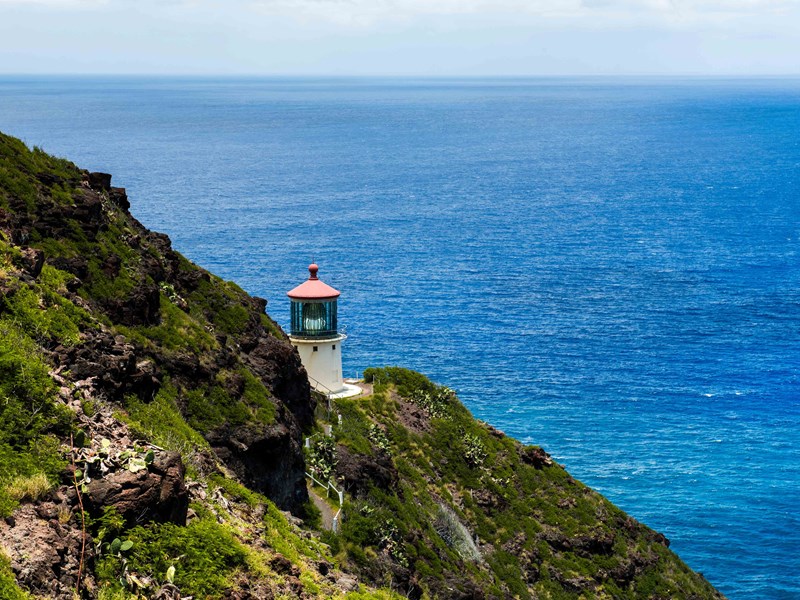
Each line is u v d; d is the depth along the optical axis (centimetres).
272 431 4219
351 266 18088
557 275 17888
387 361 12375
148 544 2361
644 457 9531
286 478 4306
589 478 9069
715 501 8644
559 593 5659
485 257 19375
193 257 18238
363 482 5016
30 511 2223
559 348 13188
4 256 3478
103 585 2198
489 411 10725
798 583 7475
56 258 4072
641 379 11925
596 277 17762
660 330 14238
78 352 3197
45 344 3112
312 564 3136
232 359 4559
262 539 2955
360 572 4097
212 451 3734
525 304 15625
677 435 10112
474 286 16812
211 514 2814
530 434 10081
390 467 5394
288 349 5162
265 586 2586
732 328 14425
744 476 9150
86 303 3894
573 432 10144
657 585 6088
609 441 9919
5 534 2122
